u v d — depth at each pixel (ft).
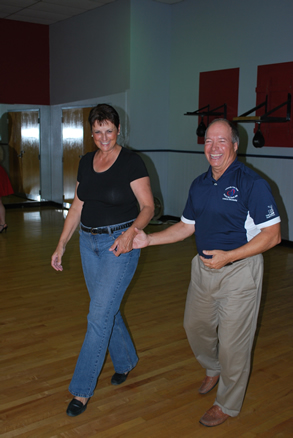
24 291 12.70
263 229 5.93
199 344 7.13
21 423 6.72
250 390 7.75
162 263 15.98
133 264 6.95
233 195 6.06
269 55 19.06
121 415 6.97
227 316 6.22
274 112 19.07
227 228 6.22
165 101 24.30
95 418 6.88
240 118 18.35
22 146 28.30
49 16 25.53
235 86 20.72
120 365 7.88
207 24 21.70
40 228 21.70
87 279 7.18
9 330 10.09
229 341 6.26
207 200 6.29
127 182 6.81
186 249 18.16
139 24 22.44
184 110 23.57
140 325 10.49
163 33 23.52
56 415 6.95
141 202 6.83
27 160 28.58
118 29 22.82
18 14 25.16
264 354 9.16
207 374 7.59
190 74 22.97
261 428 6.68
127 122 23.16
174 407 7.21
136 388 7.77
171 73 24.04
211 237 6.34
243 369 6.43
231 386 6.55
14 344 9.40
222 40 21.06
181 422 6.81
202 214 6.39
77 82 25.96
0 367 8.43
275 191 19.35
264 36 19.16
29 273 14.39
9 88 27.02
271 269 15.47
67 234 7.50
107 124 6.57
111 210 6.85
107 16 23.32
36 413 6.99
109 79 23.84
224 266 6.22
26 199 29.30
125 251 6.41
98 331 6.75
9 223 22.89
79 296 12.36
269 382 8.04
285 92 18.60
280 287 13.52
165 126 24.54
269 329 10.44
